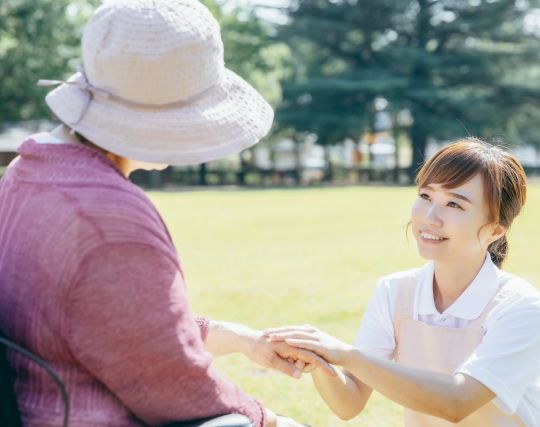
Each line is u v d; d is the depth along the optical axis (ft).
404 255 36.32
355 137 153.07
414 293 9.19
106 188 6.37
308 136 161.89
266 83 142.10
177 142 6.77
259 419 6.81
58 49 112.78
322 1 152.05
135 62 6.61
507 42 151.94
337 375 8.42
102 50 6.66
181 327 6.36
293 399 15.40
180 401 6.41
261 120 7.26
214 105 7.02
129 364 6.24
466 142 8.83
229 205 75.10
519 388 8.28
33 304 6.29
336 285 28.17
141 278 6.21
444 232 8.62
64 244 6.18
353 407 8.97
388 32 156.35
